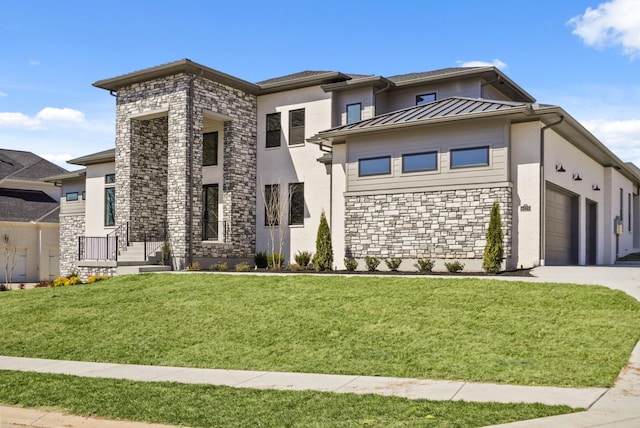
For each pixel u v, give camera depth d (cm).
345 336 1102
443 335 1053
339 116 2386
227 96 2422
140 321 1354
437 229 1900
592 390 734
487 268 1683
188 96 2248
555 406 666
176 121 2275
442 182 1902
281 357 1020
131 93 2430
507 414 640
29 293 1844
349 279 1595
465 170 1862
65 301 1644
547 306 1184
